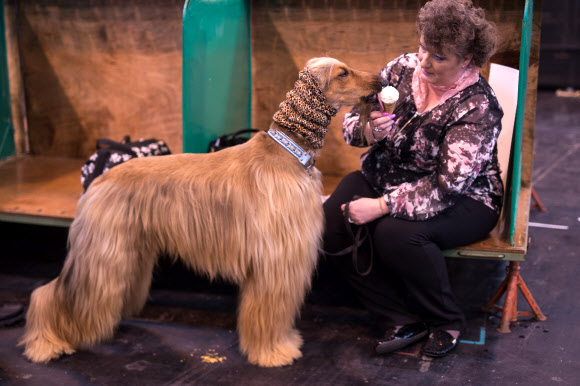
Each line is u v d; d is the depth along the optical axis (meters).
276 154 2.20
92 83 3.54
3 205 2.93
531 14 2.57
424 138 2.32
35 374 2.30
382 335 2.51
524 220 2.71
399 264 2.35
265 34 3.30
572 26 7.24
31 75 3.61
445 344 2.39
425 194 2.29
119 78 3.50
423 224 2.31
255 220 2.18
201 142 2.84
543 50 7.33
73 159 3.69
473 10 2.17
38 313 2.39
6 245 3.38
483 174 2.42
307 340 2.52
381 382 2.24
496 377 2.27
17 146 3.73
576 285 2.93
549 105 6.45
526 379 2.25
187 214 2.23
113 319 2.33
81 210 2.29
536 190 4.14
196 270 2.39
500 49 2.98
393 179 2.47
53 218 2.82
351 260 2.47
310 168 2.24
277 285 2.24
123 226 2.24
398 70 2.43
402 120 2.37
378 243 2.35
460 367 2.33
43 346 2.38
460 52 2.15
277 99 3.39
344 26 3.19
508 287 2.58
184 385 2.24
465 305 2.78
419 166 2.40
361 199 2.35
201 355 2.43
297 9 3.22
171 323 2.66
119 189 2.25
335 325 2.64
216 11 2.85
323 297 2.87
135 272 2.38
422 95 2.34
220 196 2.20
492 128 2.24
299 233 2.21
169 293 2.92
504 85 2.81
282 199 2.17
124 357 2.41
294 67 3.32
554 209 3.82
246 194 2.19
